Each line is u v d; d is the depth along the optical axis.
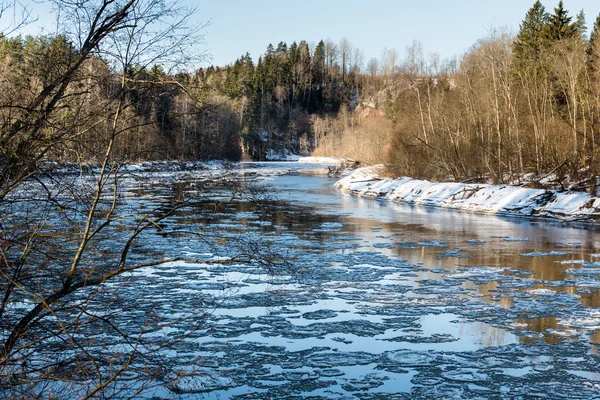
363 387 8.77
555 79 44.69
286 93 140.00
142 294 12.70
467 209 32.16
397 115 60.59
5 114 6.13
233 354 10.02
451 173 43.59
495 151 42.06
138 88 6.68
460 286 14.92
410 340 10.80
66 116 6.51
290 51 149.00
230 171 8.13
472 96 45.28
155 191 7.29
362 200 37.75
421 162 46.03
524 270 16.75
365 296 13.87
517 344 10.62
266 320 11.93
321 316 12.25
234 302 13.22
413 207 33.72
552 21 52.75
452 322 11.91
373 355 10.06
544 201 29.91
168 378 8.39
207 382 8.72
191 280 15.07
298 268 16.52
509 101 41.19
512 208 30.19
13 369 6.44
